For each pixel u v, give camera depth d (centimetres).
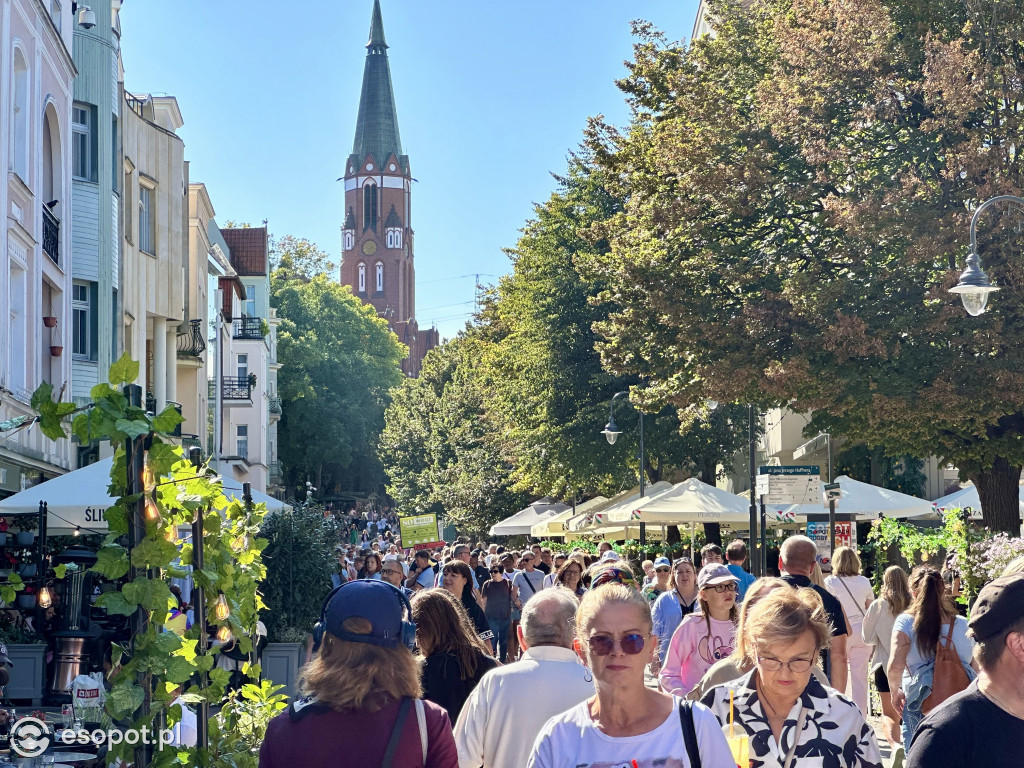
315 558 1557
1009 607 395
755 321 2227
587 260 2683
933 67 2075
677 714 402
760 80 2498
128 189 3072
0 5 1942
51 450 2342
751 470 2497
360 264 18050
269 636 1509
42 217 2261
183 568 669
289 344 8500
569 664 573
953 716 397
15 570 1552
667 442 4088
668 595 1092
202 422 4341
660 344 2464
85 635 1088
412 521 3198
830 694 486
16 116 2136
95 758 717
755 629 474
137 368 573
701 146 2362
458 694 684
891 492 2562
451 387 6994
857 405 2161
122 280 2797
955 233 2042
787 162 2325
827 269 2273
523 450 4516
